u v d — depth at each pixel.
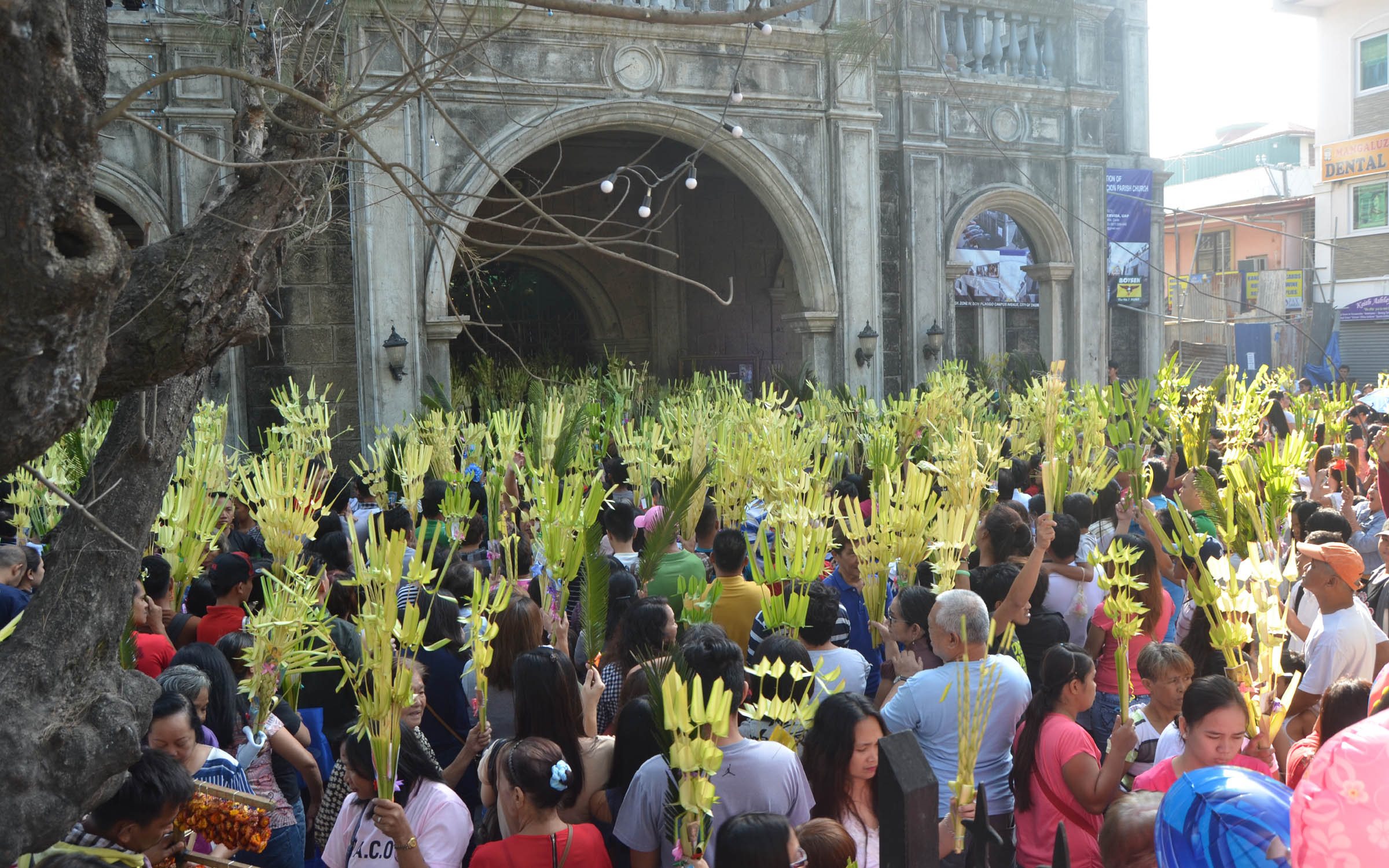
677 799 2.78
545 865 2.74
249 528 7.06
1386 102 26.08
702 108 14.70
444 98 13.27
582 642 4.76
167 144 12.64
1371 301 26.55
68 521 2.14
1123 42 19.33
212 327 2.12
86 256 1.57
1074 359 18.20
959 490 5.07
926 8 16.39
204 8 12.55
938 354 16.81
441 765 4.18
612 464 8.69
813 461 7.40
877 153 16.11
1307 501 6.56
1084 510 6.12
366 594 2.77
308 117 2.51
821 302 15.71
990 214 18.47
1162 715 3.52
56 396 1.62
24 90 1.46
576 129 14.01
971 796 2.72
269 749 3.79
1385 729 1.41
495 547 5.55
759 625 4.38
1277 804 1.71
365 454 13.40
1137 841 2.17
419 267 13.55
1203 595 3.23
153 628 4.48
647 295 20.91
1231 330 28.20
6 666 1.91
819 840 2.46
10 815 1.79
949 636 3.46
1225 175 35.38
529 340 21.02
